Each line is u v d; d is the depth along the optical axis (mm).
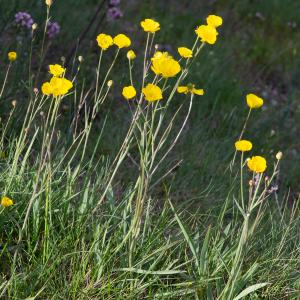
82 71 5617
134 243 3139
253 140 5766
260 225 4051
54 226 3375
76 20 6668
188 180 4777
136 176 4539
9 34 5715
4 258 3260
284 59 8156
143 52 6738
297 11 9414
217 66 6902
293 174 5535
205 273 3195
